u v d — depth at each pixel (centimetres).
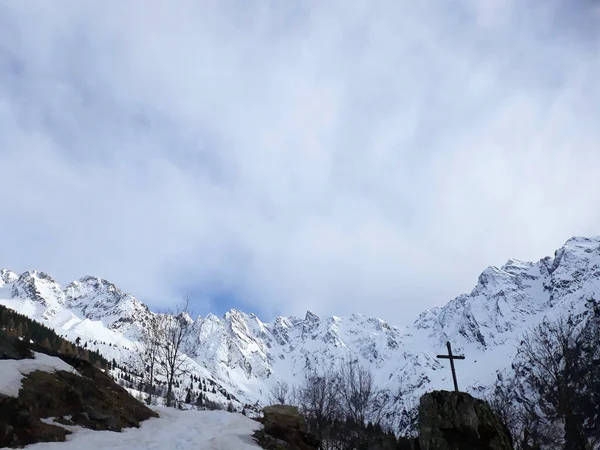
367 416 5981
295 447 2023
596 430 3059
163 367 4494
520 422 4575
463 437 2370
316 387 5812
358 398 5672
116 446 1513
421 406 2602
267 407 2392
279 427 2144
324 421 5134
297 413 2380
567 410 3198
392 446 4419
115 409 1928
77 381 1938
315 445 2216
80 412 1742
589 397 3203
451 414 2442
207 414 2347
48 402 1655
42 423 1505
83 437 1534
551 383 3497
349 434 5222
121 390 2284
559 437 3838
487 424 2402
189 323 4925
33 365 1850
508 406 4881
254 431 2011
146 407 2280
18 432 1380
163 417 2225
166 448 1582
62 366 2025
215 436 1803
